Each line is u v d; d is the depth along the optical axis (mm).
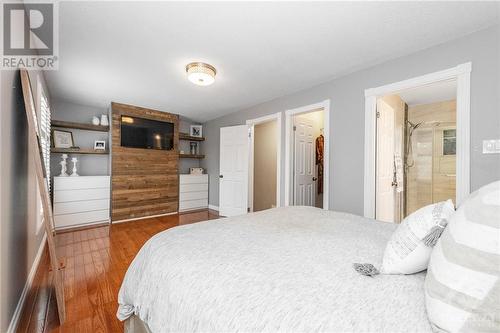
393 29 1901
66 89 3414
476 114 1869
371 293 697
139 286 1104
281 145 3729
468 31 1904
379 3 1604
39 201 2441
